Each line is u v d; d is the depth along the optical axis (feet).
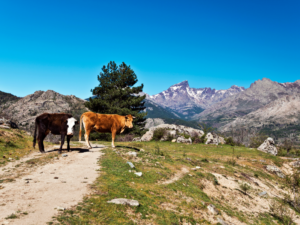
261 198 52.21
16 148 49.16
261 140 156.66
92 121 51.24
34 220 17.35
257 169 77.92
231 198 46.03
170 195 34.01
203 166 63.98
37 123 47.11
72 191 25.48
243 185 54.44
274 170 80.23
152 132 128.36
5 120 66.69
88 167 37.47
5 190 24.13
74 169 35.65
